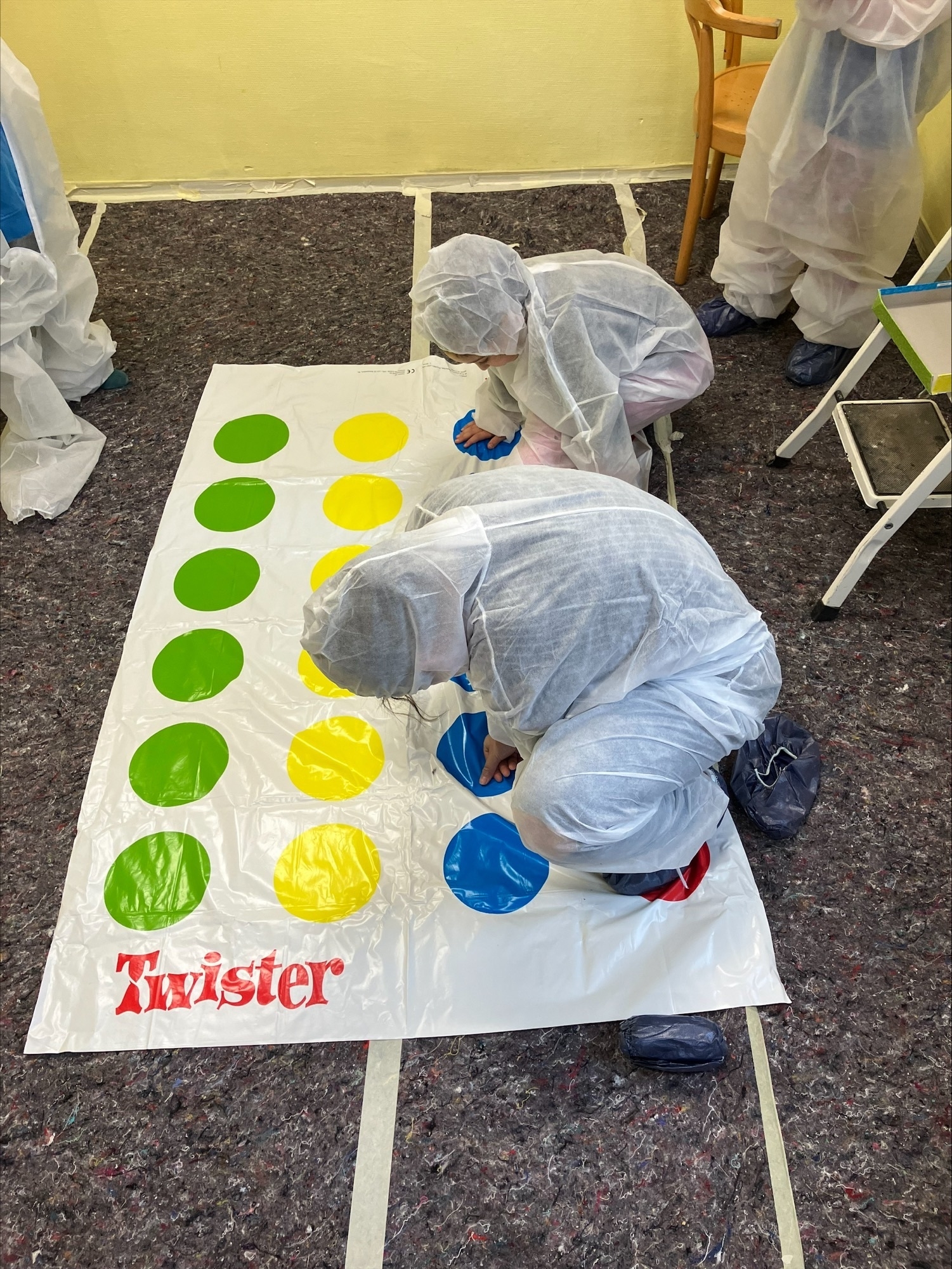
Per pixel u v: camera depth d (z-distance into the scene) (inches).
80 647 71.7
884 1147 50.9
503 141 110.7
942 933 57.7
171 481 82.9
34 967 57.2
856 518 77.9
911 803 62.8
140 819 61.6
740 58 100.0
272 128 109.1
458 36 100.7
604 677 46.1
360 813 61.4
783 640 70.8
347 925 57.1
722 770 64.5
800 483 80.4
